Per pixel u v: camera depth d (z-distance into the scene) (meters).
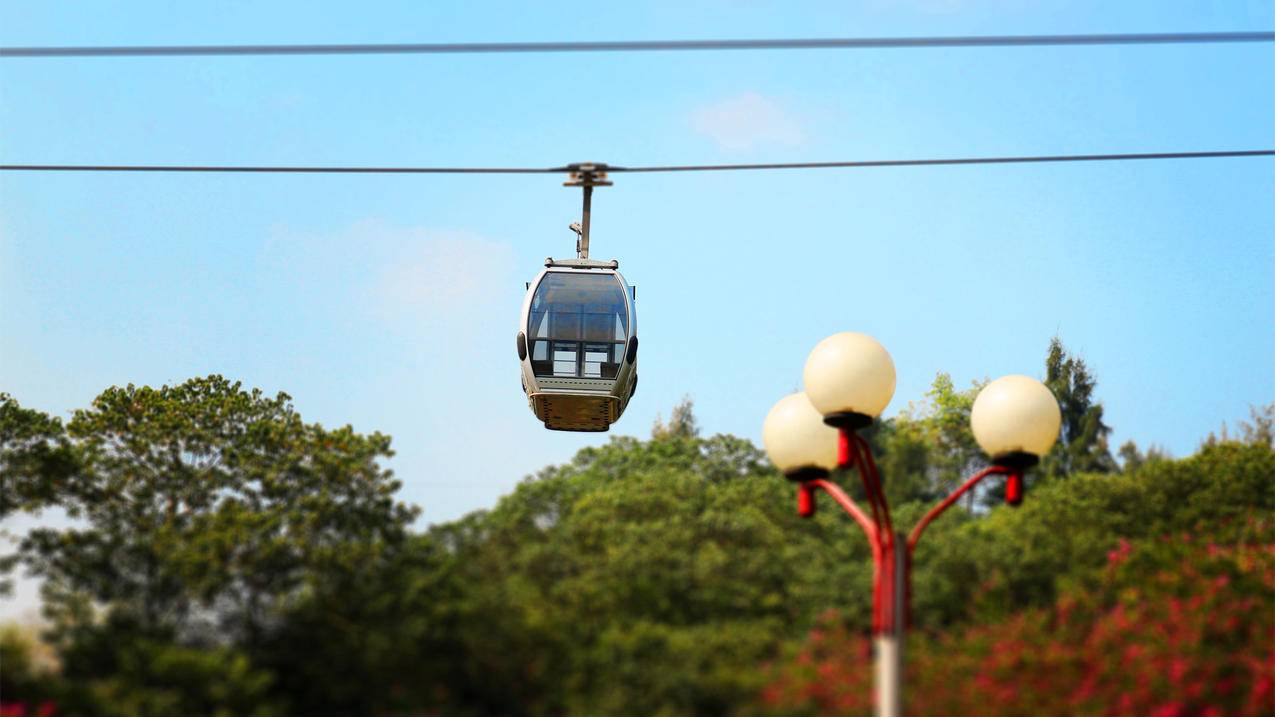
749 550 22.47
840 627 20.16
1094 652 19.66
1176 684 18.64
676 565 21.47
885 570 17.41
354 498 22.61
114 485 23.48
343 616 19.72
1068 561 22.92
